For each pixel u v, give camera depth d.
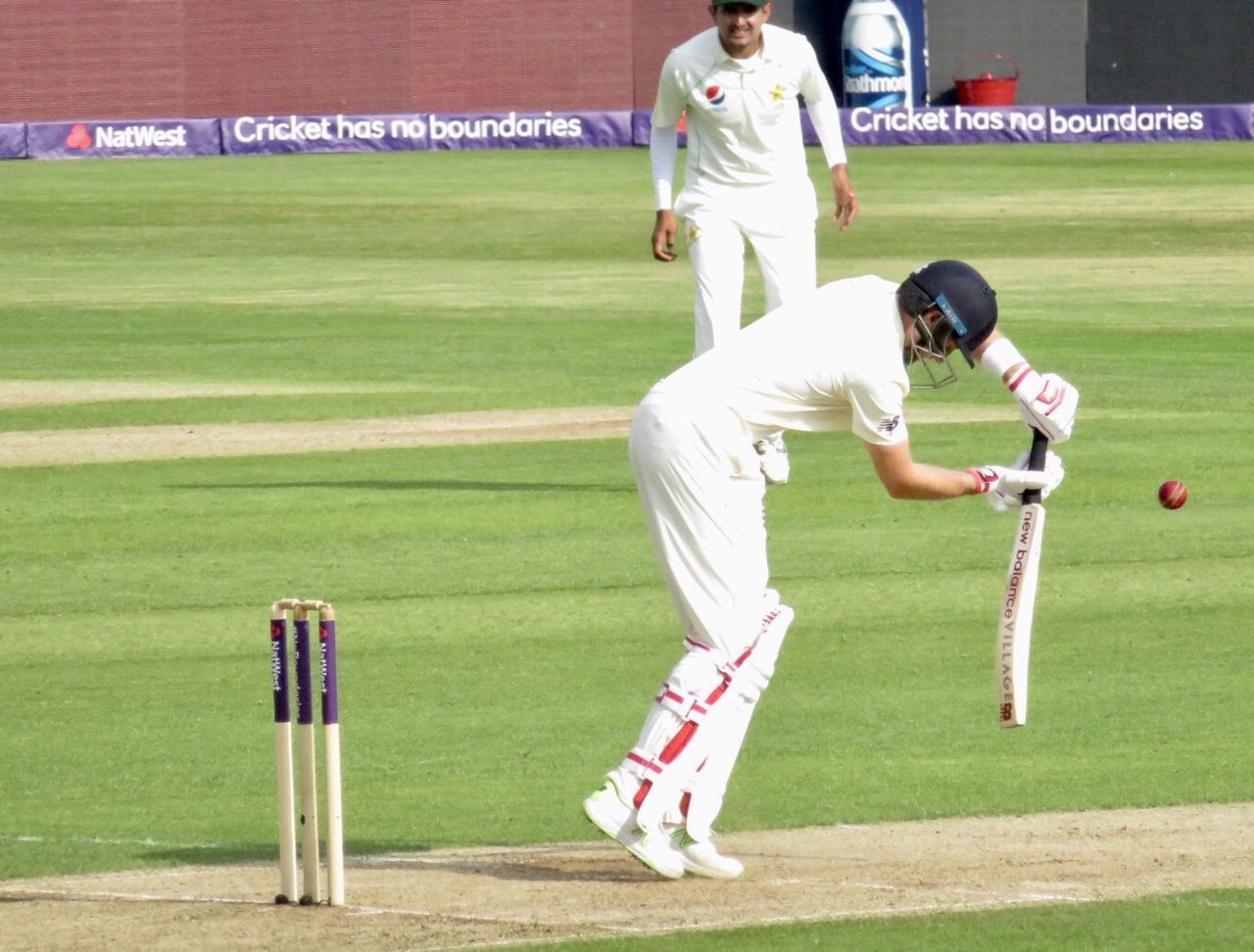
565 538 34.78
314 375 54.47
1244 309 65.19
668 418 17.92
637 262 78.19
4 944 16.52
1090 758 22.72
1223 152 114.88
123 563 33.19
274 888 18.20
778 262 36.09
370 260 79.44
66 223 88.94
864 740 23.55
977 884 18.11
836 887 18.08
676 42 133.50
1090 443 42.84
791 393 18.05
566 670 26.67
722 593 18.14
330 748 17.42
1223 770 22.17
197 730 24.31
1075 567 32.28
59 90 126.31
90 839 20.06
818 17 137.75
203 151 116.62
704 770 18.39
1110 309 65.31
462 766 22.69
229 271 76.50
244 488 39.31
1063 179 102.88
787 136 35.91
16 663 27.34
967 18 138.88
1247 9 138.38
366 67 130.75
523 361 56.41
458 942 16.44
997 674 18.86
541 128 119.56
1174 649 27.45
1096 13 140.12
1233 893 17.73
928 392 51.25
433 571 32.38
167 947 16.38
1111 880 18.23
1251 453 41.66
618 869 18.83
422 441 44.50
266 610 30.09
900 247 81.00
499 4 131.88
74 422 47.34
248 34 129.00
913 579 31.69
